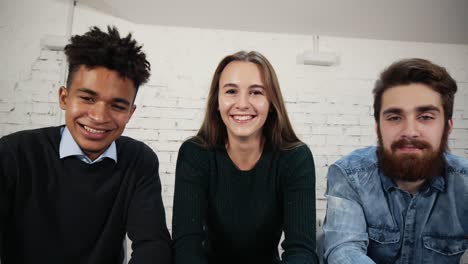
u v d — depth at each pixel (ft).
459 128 8.63
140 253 3.11
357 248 3.46
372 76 8.84
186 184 3.72
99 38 3.17
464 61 8.95
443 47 9.01
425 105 3.31
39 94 7.92
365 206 3.77
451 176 3.62
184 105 8.34
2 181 3.06
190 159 3.83
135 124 8.17
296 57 8.77
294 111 8.55
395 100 3.42
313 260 3.33
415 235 3.66
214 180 3.84
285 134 3.96
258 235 3.80
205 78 8.47
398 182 3.67
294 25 8.40
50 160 3.29
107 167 3.42
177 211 3.64
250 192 3.81
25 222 3.12
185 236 3.45
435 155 3.39
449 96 3.39
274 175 3.81
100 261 3.25
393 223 3.70
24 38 8.08
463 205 3.61
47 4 8.25
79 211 3.24
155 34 8.50
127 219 3.45
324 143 8.50
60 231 3.18
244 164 3.96
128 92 3.23
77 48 3.10
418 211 3.65
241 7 7.68
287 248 3.48
